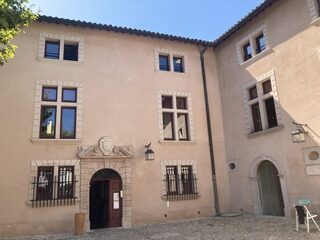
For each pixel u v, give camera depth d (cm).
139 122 1286
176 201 1269
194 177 1325
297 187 1056
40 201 1055
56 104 1173
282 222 1025
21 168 1065
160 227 1103
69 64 1230
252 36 1317
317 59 1021
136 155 1245
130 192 1192
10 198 1030
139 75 1344
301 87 1072
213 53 1561
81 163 1144
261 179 1257
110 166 1188
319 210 973
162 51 1427
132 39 1378
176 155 1319
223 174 1394
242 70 1362
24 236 1011
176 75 1424
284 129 1127
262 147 1223
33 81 1158
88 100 1223
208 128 1417
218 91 1505
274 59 1195
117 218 1179
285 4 1164
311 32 1051
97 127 1209
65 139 1142
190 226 1083
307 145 1032
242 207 1305
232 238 829
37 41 1203
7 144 1068
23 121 1107
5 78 1121
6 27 707
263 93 1255
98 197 1266
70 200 1094
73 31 1273
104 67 1288
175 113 1378
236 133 1371
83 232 1050
